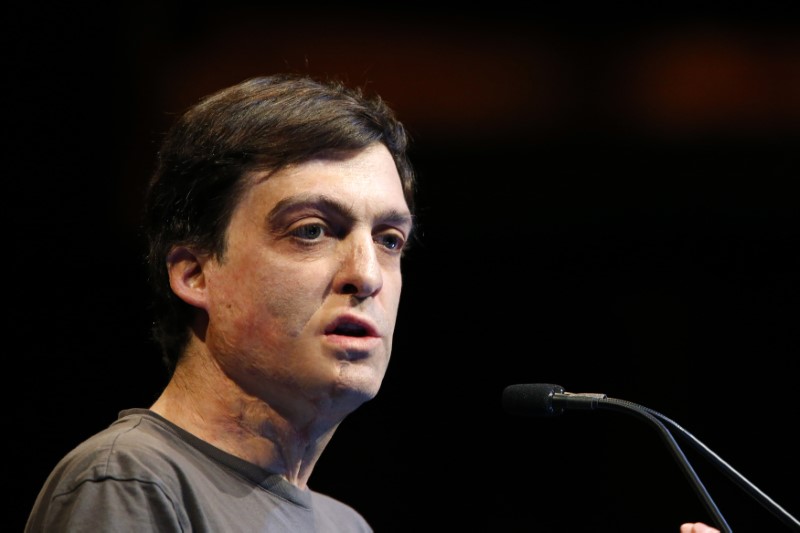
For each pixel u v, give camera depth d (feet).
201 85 39.93
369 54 42.57
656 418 16.60
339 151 16.69
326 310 16.08
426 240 44.34
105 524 13.88
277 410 16.52
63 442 40.19
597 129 43.57
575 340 44.80
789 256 43.14
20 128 39.06
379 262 16.88
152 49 39.65
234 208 16.48
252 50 40.75
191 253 16.84
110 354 40.45
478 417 45.37
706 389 44.27
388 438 45.60
